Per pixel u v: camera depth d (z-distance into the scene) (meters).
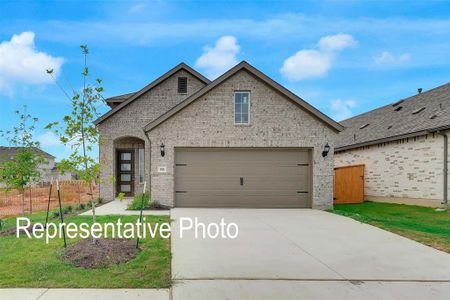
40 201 18.45
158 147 12.54
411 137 15.05
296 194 12.83
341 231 8.40
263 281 4.95
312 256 6.23
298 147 12.77
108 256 5.79
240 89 12.69
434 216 11.55
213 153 12.74
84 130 6.70
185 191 12.66
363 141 18.19
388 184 16.53
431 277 5.23
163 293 4.45
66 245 6.52
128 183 16.47
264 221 9.69
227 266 5.57
